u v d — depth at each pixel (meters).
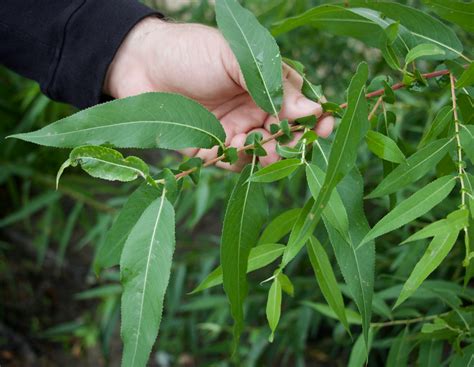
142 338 0.46
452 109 0.53
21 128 1.52
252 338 1.25
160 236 0.47
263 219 0.53
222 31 0.56
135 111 0.49
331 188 0.43
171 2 1.71
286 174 0.50
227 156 0.52
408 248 0.96
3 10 0.76
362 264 0.51
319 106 0.57
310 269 1.40
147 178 0.48
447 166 0.58
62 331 1.59
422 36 0.59
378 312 0.77
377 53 1.41
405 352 0.73
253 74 0.56
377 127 0.58
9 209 1.88
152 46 0.71
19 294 1.75
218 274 0.54
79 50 0.73
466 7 0.56
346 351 1.47
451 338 0.66
